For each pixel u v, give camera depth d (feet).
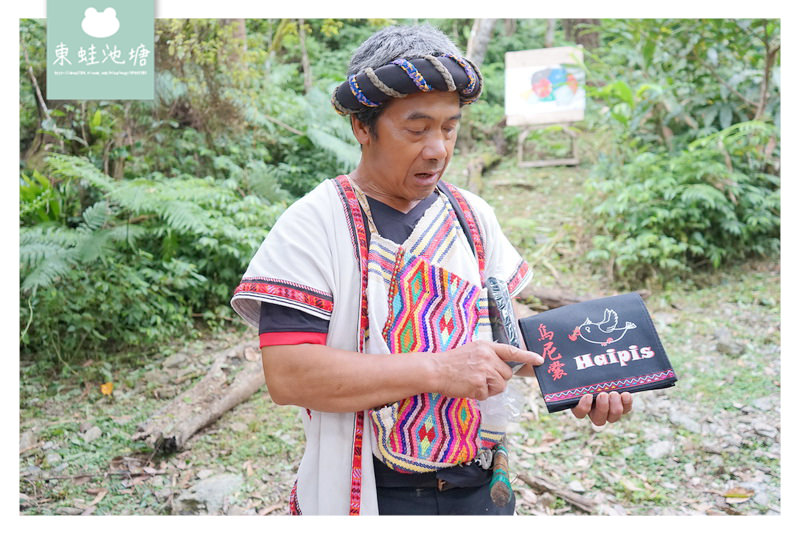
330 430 4.29
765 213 15.34
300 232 4.21
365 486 4.20
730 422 10.48
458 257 4.45
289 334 4.07
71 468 9.81
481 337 4.41
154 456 10.11
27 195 13.71
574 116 21.63
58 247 12.37
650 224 15.28
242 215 14.40
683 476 9.52
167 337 13.12
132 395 11.60
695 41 16.47
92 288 12.46
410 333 4.23
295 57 24.11
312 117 18.48
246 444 10.44
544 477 9.55
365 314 4.19
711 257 14.88
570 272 15.37
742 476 9.40
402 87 3.93
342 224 4.27
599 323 4.44
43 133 15.89
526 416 10.94
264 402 11.50
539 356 4.20
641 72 18.90
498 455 4.50
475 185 19.85
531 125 21.88
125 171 15.94
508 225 17.35
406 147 4.09
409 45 4.07
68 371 12.12
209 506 9.12
